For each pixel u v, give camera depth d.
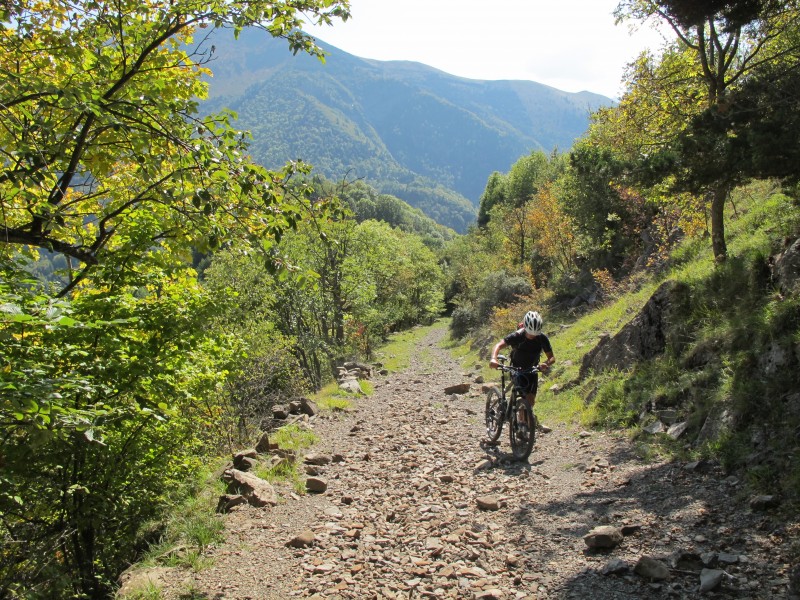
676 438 6.74
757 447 5.45
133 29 6.90
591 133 14.59
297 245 26.09
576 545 4.64
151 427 7.18
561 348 16.33
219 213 5.43
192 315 7.09
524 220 44.25
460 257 76.00
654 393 7.96
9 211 7.42
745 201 15.23
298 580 4.47
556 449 7.93
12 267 6.06
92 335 6.23
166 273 7.55
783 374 5.80
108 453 6.54
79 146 6.32
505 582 4.21
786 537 4.04
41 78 6.03
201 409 11.30
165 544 5.38
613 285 23.14
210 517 5.93
